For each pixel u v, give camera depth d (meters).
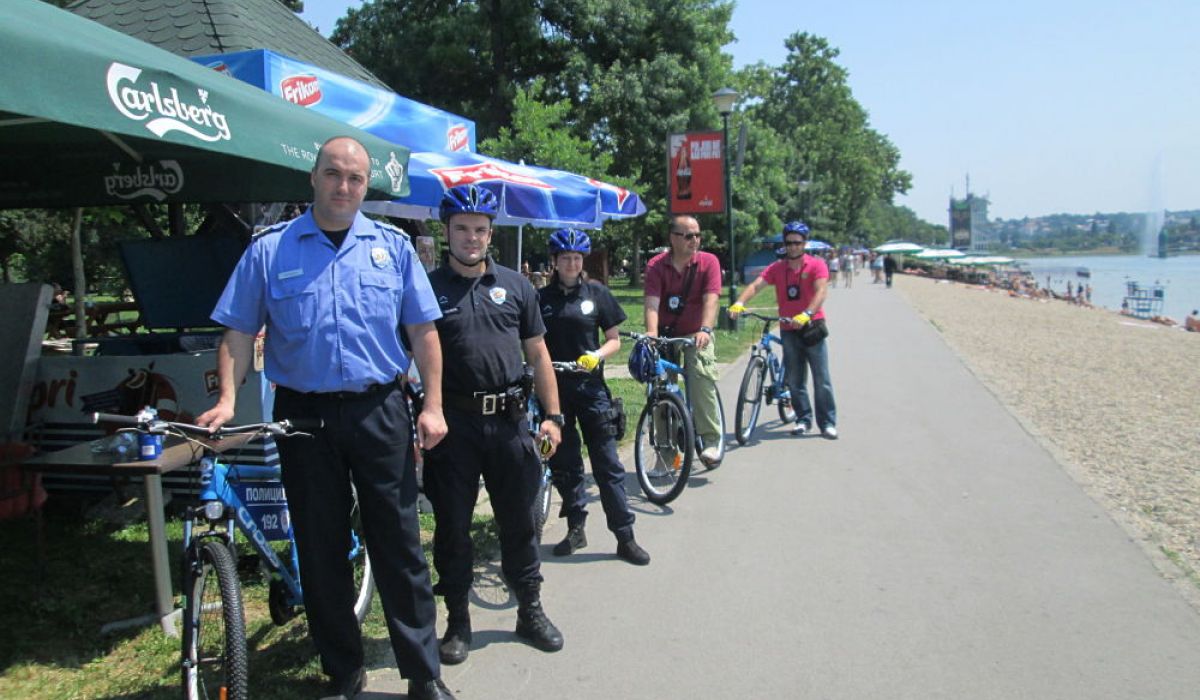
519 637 3.87
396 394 3.10
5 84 2.48
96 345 6.11
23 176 5.51
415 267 3.20
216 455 3.23
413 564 3.16
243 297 3.00
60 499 5.37
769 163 33.38
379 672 3.56
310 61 7.34
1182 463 6.85
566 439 4.91
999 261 96.69
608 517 4.81
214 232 6.66
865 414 8.91
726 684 3.46
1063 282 82.31
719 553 4.91
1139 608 4.09
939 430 8.11
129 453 3.67
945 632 3.87
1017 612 4.07
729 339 16.05
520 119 16.44
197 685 2.90
